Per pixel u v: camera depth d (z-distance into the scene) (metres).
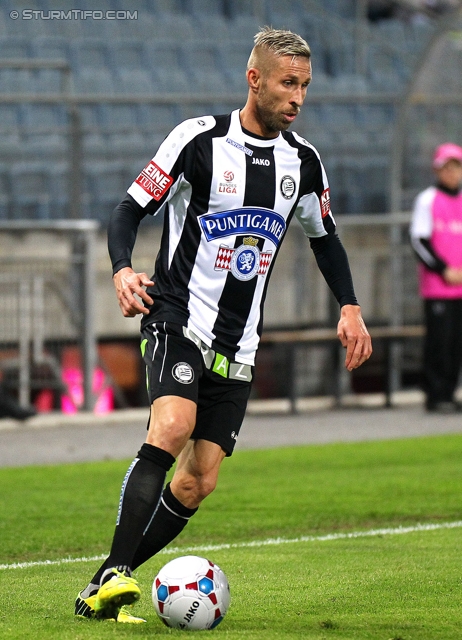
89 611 13.37
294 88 14.20
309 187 15.22
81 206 44.88
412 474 29.88
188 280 14.52
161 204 14.47
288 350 44.12
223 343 14.49
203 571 12.96
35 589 16.19
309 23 63.62
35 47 58.66
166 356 14.09
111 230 14.18
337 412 44.78
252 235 14.65
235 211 14.53
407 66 62.41
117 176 53.12
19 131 44.47
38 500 26.05
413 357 49.66
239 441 36.94
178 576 12.88
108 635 12.22
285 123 14.34
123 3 61.97
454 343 43.00
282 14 64.38
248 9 64.69
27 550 20.55
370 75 61.88
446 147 41.38
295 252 47.91
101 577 13.00
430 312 42.59
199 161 14.43
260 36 14.38
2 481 28.88
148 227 49.78
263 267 14.84
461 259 41.97
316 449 34.97
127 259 13.92
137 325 48.41
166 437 13.34
